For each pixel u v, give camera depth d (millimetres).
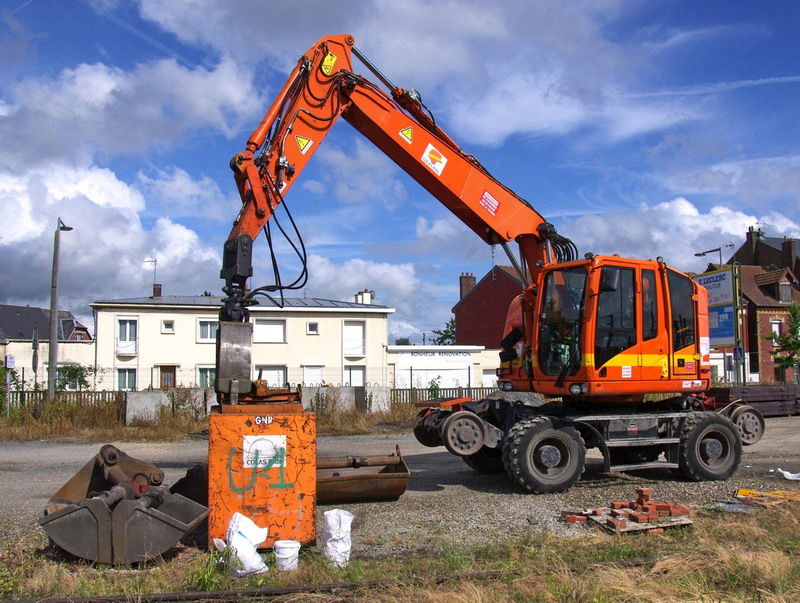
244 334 6406
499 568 5383
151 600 4664
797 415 20922
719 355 40750
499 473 10367
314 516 6023
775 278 43094
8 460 12508
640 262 9242
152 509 5613
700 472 9398
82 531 5535
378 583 4934
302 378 36031
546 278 9344
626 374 8961
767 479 9648
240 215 7508
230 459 5887
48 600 4590
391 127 8852
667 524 6629
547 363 9227
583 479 9703
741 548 5715
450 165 9219
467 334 49438
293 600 4691
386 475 8062
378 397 21188
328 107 8391
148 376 34625
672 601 4602
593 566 5277
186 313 35281
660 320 9297
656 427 9422
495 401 9656
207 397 19469
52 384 20953
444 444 9102
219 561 5344
